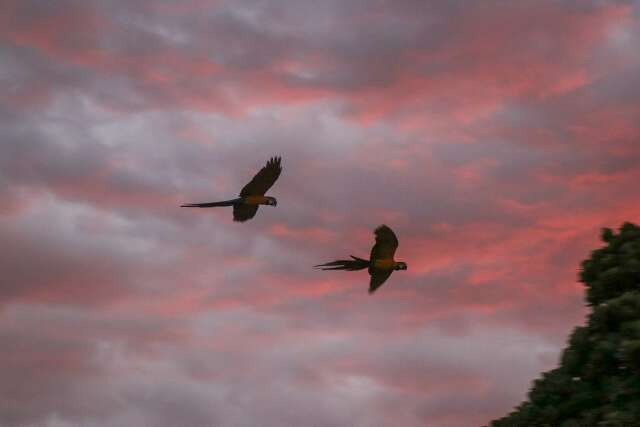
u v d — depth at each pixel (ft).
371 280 60.29
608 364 63.62
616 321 64.18
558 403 66.28
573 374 67.00
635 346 59.00
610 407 62.03
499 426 68.33
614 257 68.18
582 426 63.26
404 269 60.23
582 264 70.03
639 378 60.90
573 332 67.77
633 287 66.85
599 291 67.56
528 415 66.23
